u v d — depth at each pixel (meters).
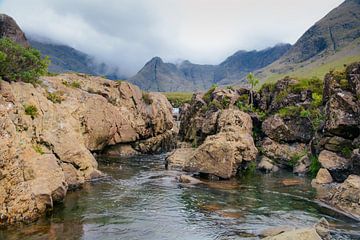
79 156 33.25
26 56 38.03
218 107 56.50
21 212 20.80
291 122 48.72
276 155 46.56
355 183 25.91
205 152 38.25
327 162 36.94
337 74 42.97
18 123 28.77
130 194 29.23
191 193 30.27
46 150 29.94
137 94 62.34
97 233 19.81
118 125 54.56
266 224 22.16
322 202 27.73
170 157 44.97
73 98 46.84
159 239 19.28
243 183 35.62
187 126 63.31
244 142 41.16
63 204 25.36
